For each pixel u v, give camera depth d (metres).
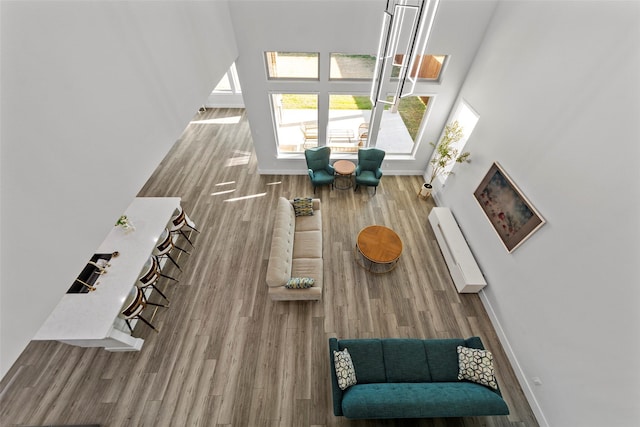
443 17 4.34
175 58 2.77
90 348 3.83
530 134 3.52
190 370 3.69
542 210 3.31
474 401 2.84
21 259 1.36
